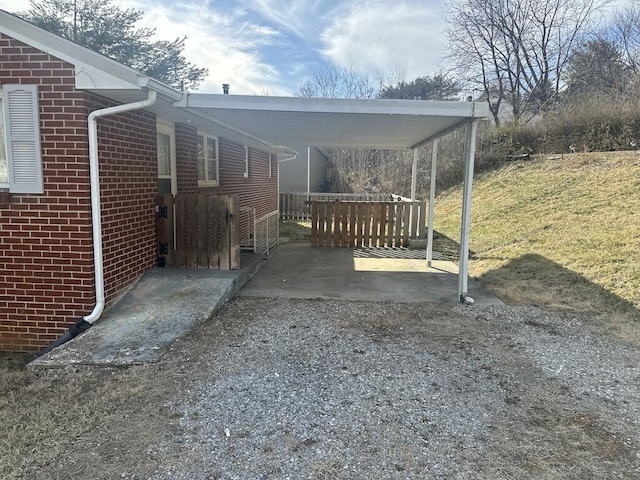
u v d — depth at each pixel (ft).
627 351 13.87
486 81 72.90
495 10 69.21
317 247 34.42
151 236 20.03
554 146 49.90
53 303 15.93
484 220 37.42
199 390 10.81
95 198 15.28
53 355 12.82
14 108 15.01
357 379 11.57
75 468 7.81
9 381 11.60
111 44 59.98
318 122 20.04
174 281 18.85
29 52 14.75
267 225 30.89
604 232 25.88
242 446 8.56
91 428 9.09
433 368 12.36
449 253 31.30
